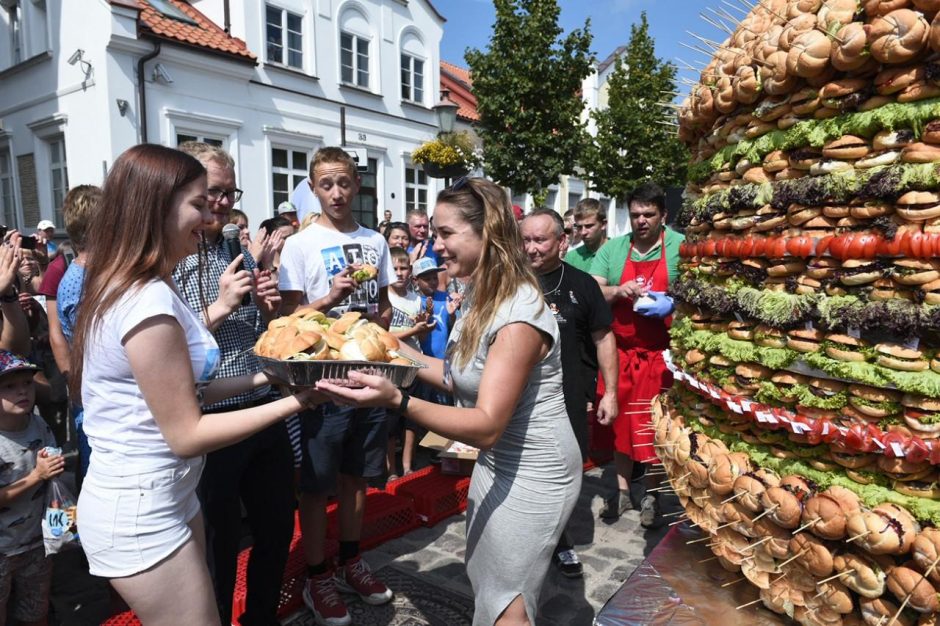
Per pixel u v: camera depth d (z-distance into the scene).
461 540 3.64
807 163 1.67
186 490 1.68
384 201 14.15
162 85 9.70
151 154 1.61
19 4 10.72
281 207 7.57
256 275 2.53
